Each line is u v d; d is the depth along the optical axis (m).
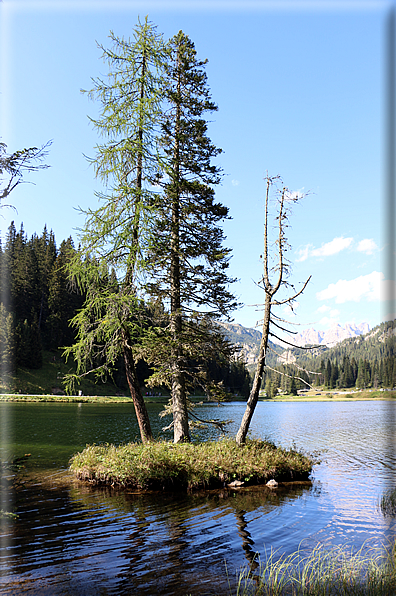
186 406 18.91
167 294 18.88
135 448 15.78
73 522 10.03
